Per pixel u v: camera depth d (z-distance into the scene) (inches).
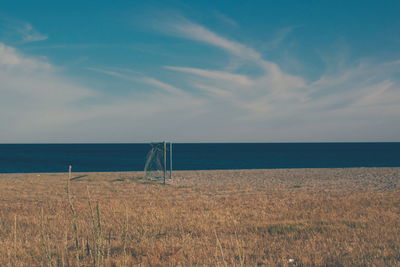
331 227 381.1
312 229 376.8
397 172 1146.7
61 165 1916.8
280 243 323.6
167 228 393.7
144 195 701.9
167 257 283.3
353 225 397.1
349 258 271.7
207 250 300.2
